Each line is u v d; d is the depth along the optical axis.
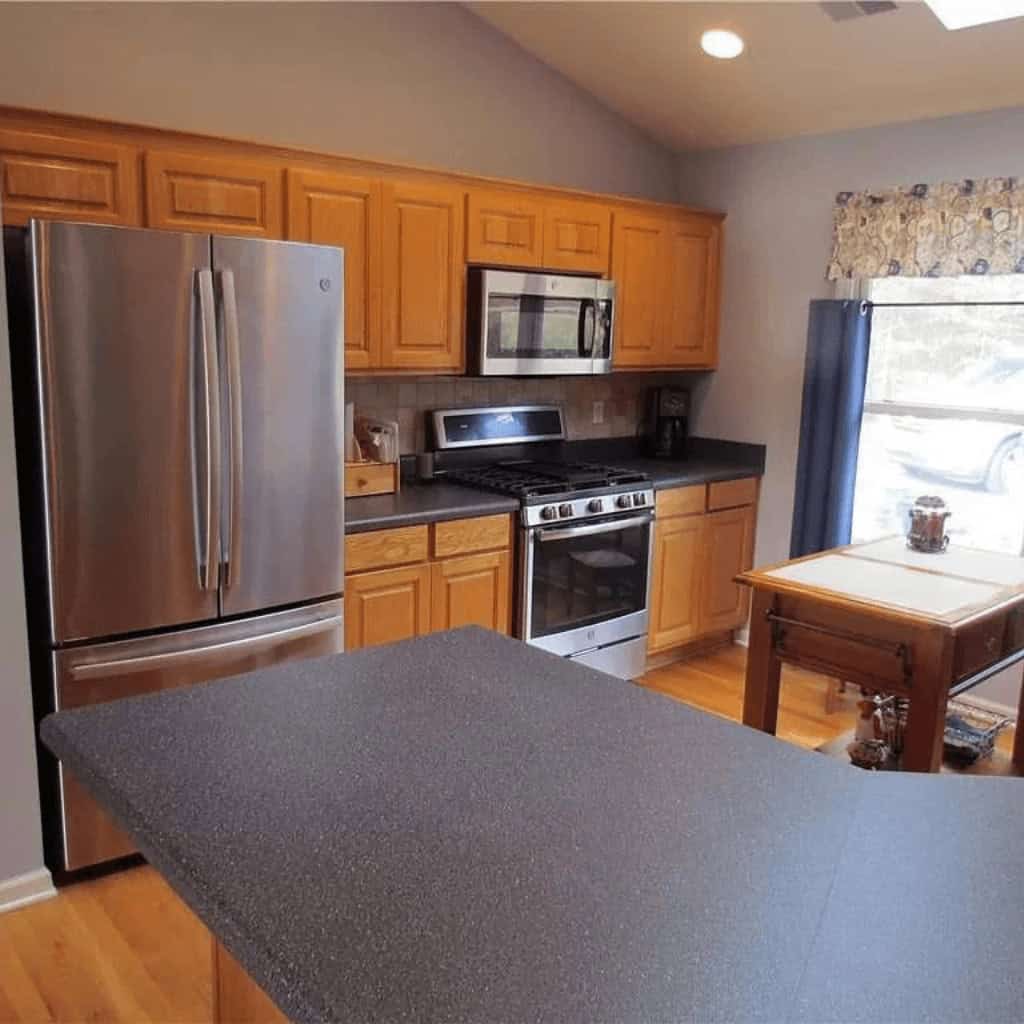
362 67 3.62
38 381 2.38
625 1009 0.83
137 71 3.12
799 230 4.28
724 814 1.21
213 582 2.71
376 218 3.32
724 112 4.17
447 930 0.94
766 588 2.74
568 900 1.00
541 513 3.63
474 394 4.16
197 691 1.59
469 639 1.93
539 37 3.93
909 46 3.34
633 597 4.08
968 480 3.94
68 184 2.68
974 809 1.26
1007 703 3.83
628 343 4.25
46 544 2.46
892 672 2.54
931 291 3.92
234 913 0.97
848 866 1.09
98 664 2.56
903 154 3.89
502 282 3.65
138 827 1.14
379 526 3.19
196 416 2.61
